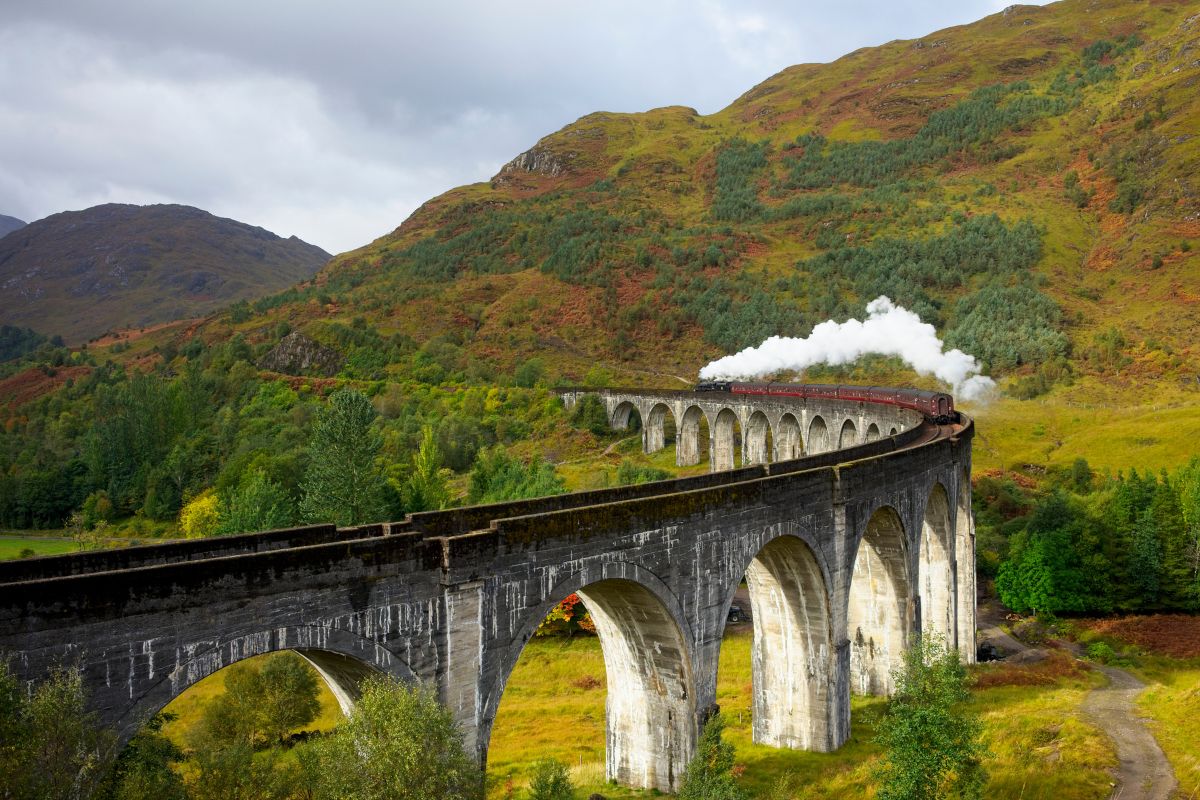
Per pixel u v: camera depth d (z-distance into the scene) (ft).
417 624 68.85
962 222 653.30
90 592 52.34
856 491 119.55
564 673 171.63
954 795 86.74
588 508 82.33
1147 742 110.63
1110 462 307.58
